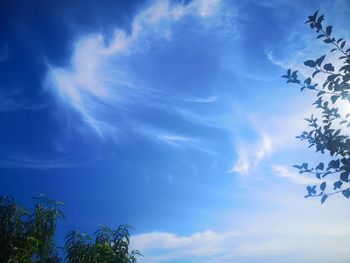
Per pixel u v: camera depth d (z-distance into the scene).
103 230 6.73
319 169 2.98
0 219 5.23
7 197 5.45
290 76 3.00
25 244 5.07
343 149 2.80
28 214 5.53
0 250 4.85
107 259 6.09
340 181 2.80
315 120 3.17
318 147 3.05
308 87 2.94
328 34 2.69
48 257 5.75
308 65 2.77
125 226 6.85
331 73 2.71
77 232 6.38
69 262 6.04
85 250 6.09
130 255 6.61
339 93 2.76
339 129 2.84
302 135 3.16
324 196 2.89
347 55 2.63
